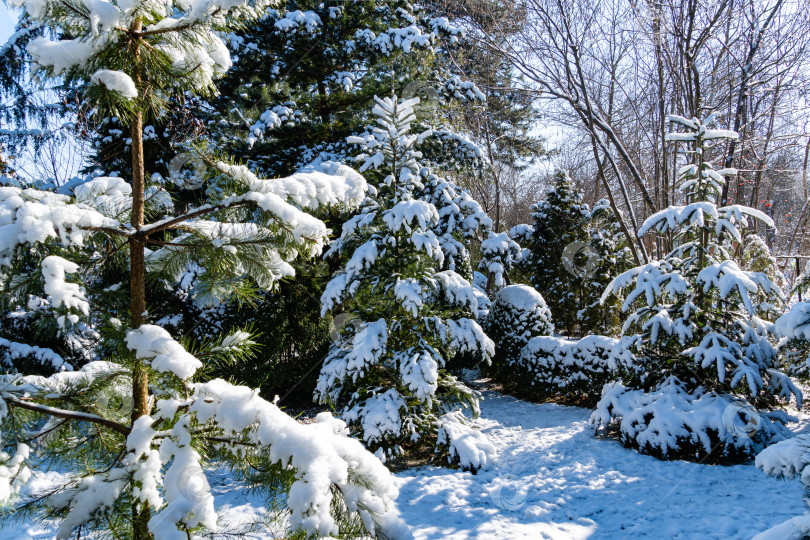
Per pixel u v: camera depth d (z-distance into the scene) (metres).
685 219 6.14
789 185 18.97
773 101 11.58
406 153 6.37
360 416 5.80
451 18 13.41
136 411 1.81
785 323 3.25
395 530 1.47
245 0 1.69
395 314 6.25
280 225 1.79
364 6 9.82
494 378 10.23
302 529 1.28
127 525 1.66
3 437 1.52
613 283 6.73
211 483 4.89
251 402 1.50
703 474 5.19
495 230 16.31
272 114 8.95
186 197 4.80
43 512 1.59
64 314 1.54
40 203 1.57
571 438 6.46
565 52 9.95
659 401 6.00
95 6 1.50
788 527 2.39
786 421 6.00
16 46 8.16
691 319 6.36
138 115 1.86
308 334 8.19
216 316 7.27
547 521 4.36
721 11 9.47
